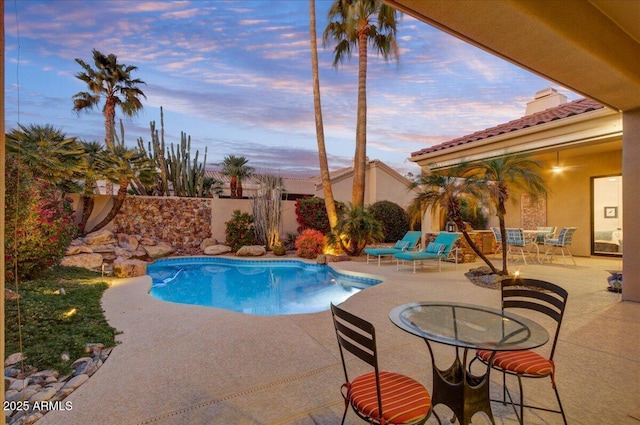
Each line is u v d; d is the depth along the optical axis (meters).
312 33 12.91
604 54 3.32
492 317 2.49
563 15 2.87
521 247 10.23
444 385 2.12
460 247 10.16
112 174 10.69
